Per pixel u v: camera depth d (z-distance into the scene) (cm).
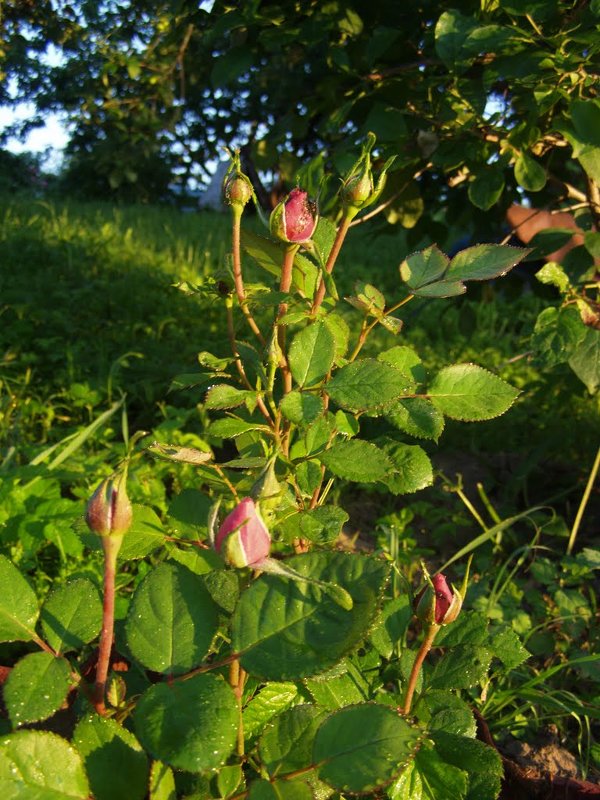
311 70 93
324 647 30
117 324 163
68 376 133
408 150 80
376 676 48
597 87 71
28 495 80
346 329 42
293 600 31
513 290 113
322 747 29
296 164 92
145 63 144
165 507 86
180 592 32
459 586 79
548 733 66
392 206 92
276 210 37
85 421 126
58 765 29
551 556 97
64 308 164
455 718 40
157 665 30
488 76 69
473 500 110
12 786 28
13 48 169
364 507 109
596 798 51
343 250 307
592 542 99
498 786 38
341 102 88
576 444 120
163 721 28
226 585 35
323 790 32
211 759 27
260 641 31
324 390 37
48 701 30
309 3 84
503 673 65
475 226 101
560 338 71
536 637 76
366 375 37
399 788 36
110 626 31
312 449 39
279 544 41
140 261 216
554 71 65
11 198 363
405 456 42
